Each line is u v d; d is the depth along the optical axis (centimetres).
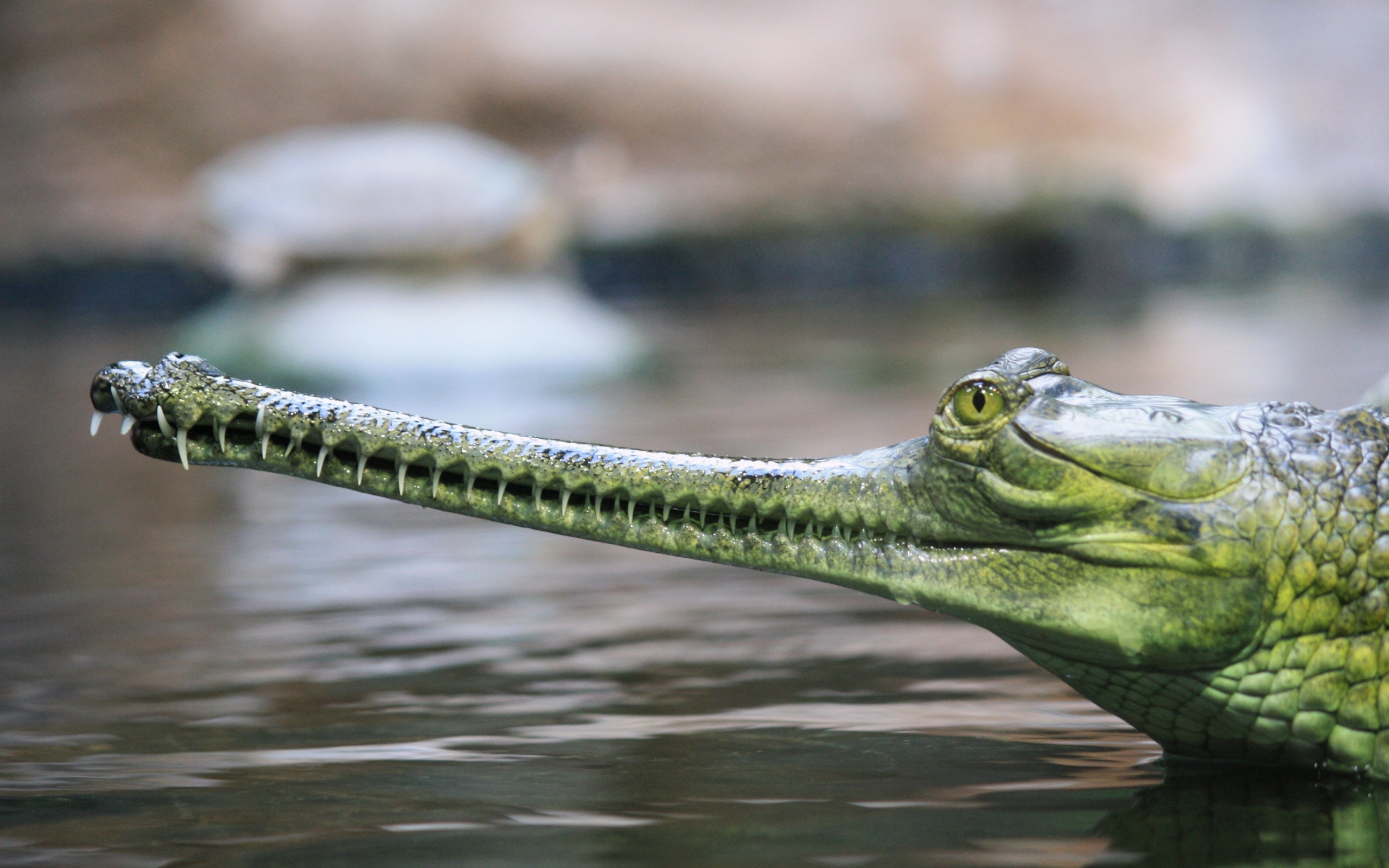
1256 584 1179
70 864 995
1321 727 1205
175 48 11419
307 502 3291
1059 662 1259
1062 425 1195
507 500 1274
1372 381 4497
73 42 11338
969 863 962
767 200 11575
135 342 7656
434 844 1022
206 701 1523
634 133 12244
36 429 4825
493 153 6781
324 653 1766
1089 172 12031
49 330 8831
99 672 1675
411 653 1761
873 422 4050
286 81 11619
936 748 1288
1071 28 13125
